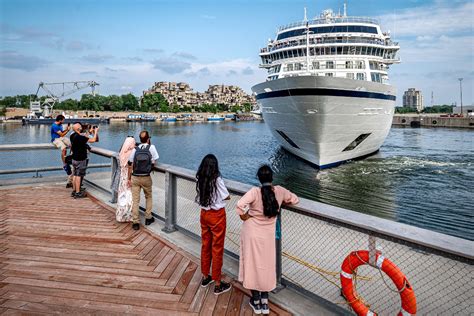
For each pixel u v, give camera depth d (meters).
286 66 25.45
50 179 9.09
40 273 3.74
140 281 3.58
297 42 24.80
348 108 17.53
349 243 4.78
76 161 7.11
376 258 2.69
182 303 3.16
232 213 6.70
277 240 3.39
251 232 2.94
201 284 3.52
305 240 4.95
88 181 8.61
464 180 18.33
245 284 2.92
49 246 4.54
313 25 24.62
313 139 19.09
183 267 3.93
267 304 2.96
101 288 3.42
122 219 5.55
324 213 2.77
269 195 2.84
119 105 147.25
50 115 100.81
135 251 4.40
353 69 23.28
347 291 2.89
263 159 29.55
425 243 2.14
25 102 149.25
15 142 42.25
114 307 3.07
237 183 3.76
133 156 5.31
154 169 5.39
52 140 8.34
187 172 4.55
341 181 18.38
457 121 83.12
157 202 7.27
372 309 3.42
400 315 2.60
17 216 5.90
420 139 48.12
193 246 4.53
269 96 19.59
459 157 27.52
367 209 13.59
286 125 20.06
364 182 18.08
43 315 2.93
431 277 3.86
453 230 11.02
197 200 3.40
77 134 7.11
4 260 4.07
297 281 3.94
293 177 19.62
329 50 23.80
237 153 34.66
